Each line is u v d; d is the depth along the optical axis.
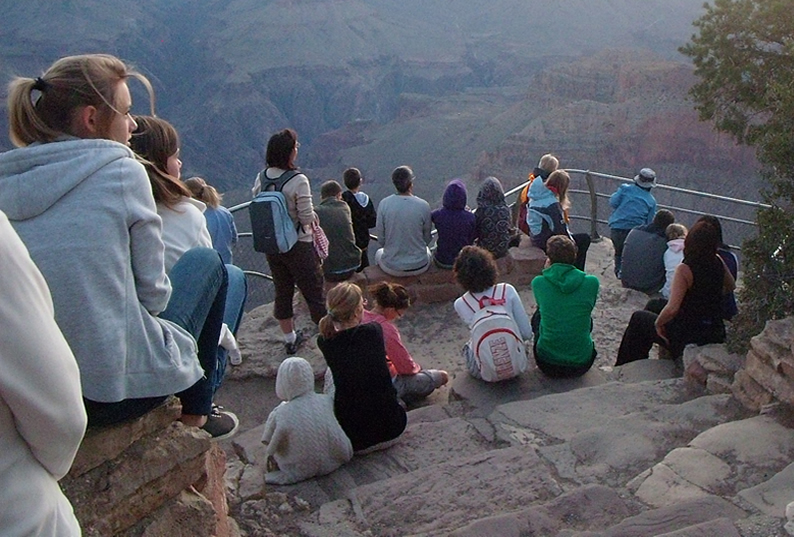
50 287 2.19
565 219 9.69
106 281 2.27
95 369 2.26
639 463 4.41
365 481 4.79
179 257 3.19
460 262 6.19
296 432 4.69
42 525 1.58
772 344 4.82
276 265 7.23
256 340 7.95
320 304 7.28
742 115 12.34
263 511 4.43
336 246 8.58
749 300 5.89
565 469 4.44
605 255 12.34
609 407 5.45
